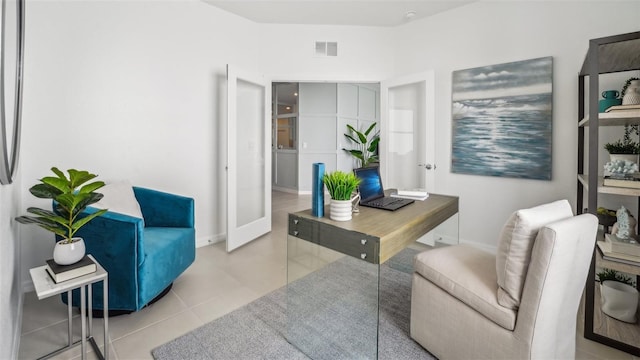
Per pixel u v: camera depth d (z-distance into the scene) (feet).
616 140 7.83
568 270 4.08
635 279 7.06
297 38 12.45
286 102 26.86
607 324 6.08
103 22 8.50
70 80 8.00
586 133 8.35
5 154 3.96
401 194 7.83
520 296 4.13
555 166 9.14
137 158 9.28
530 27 9.39
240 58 11.75
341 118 24.61
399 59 12.37
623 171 5.77
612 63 6.71
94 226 5.96
